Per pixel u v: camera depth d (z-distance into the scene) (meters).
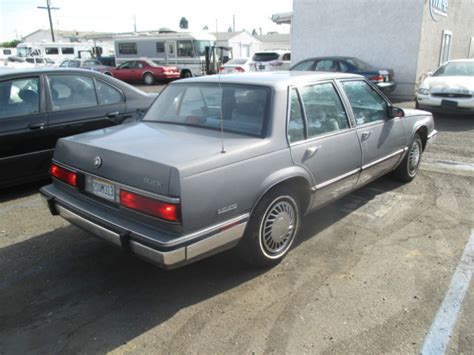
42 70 5.42
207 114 3.68
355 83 4.39
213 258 3.67
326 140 3.73
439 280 3.30
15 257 3.74
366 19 15.27
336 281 3.30
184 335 2.73
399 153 5.06
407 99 14.98
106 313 2.96
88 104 5.73
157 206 2.70
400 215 4.55
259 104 3.41
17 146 5.09
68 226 4.38
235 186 2.95
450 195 5.16
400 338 2.67
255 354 2.55
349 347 2.59
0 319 2.90
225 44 46.50
